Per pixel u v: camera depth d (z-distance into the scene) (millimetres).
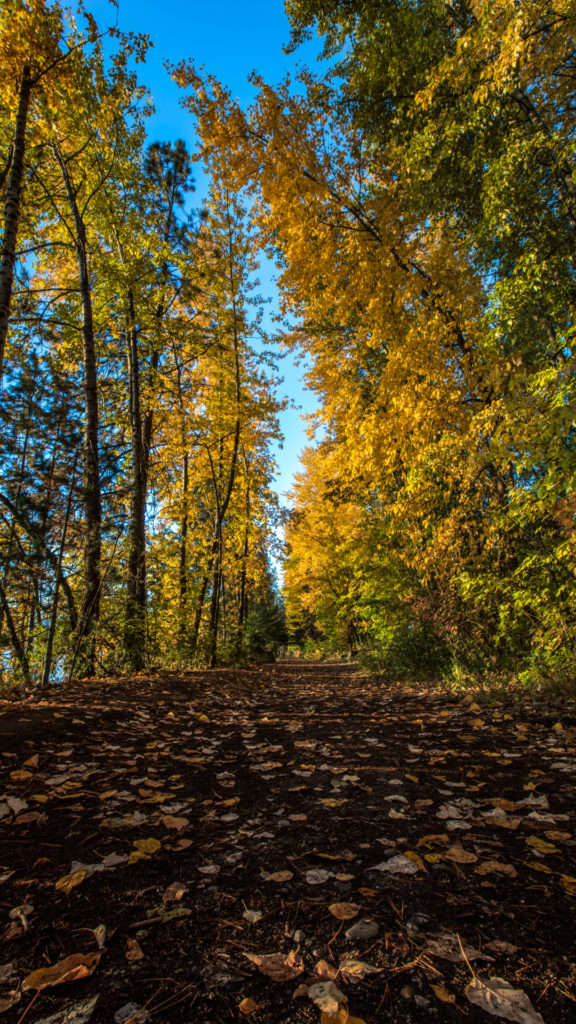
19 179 5168
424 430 5594
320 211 6086
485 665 5805
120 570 7711
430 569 6352
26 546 7527
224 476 13656
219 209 10773
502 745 3236
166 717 4305
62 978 1055
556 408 3623
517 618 4996
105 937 1242
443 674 6672
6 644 7566
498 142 5219
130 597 7551
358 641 21672
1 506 7504
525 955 1180
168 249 8422
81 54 6109
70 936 1250
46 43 5355
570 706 4008
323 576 18344
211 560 12188
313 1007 1015
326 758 3123
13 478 8609
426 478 5734
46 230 8875
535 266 4441
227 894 1480
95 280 9133
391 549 8664
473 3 4586
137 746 3248
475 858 1666
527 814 2084
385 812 2178
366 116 7078
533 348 6078
